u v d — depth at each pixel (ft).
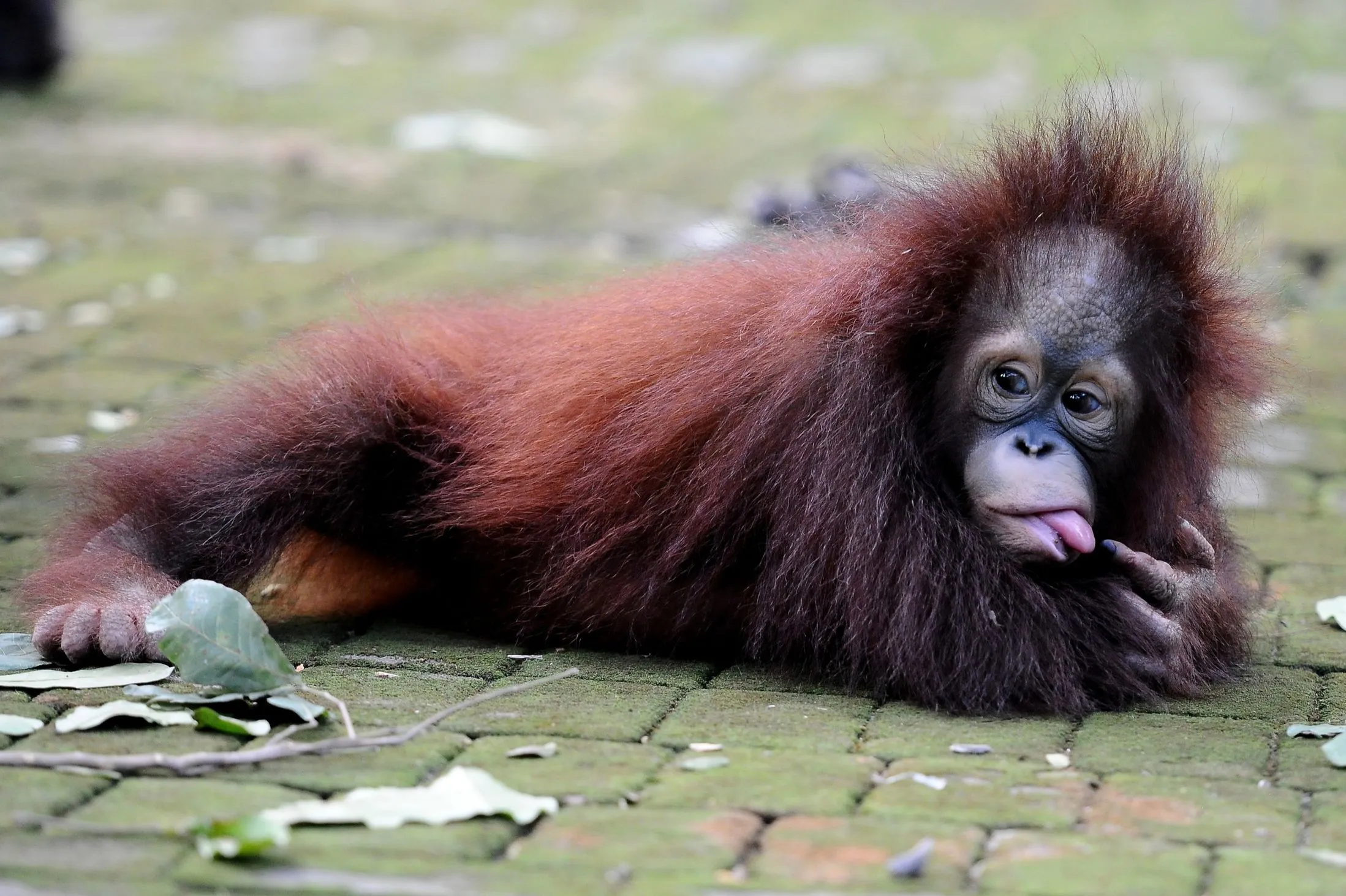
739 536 25.49
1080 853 18.07
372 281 54.19
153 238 60.13
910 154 39.70
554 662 25.88
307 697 23.30
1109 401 24.43
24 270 55.21
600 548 25.96
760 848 18.08
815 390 24.98
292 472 27.55
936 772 20.75
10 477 35.63
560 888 16.92
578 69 91.61
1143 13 101.04
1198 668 25.64
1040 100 35.60
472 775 19.19
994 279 24.47
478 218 64.34
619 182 69.97
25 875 16.99
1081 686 24.17
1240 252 31.81
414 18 101.50
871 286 24.81
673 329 26.35
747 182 69.10
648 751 21.31
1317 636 28.30
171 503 27.50
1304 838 18.74
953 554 24.25
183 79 87.45
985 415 24.52
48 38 83.87
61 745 20.79
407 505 28.25
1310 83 85.51
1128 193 24.61
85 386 42.47
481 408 28.04
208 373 39.83
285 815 18.11
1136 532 25.75
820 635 24.80
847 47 94.27
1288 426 42.91
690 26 99.60
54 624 24.48
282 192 67.97
